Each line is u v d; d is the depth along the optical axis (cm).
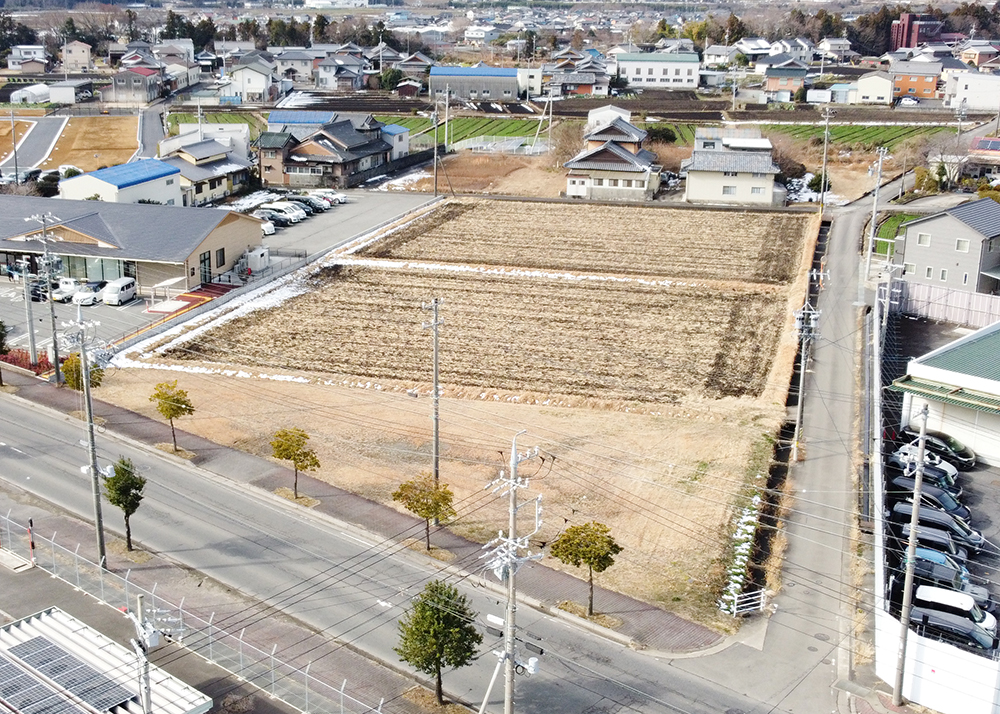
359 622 2566
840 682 2333
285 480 3303
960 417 3584
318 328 4800
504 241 6538
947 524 2995
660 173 8419
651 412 3844
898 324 4978
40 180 7656
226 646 2445
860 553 2878
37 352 4388
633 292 5431
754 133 8500
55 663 2239
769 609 2623
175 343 4559
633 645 2459
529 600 2647
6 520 3028
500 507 3123
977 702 2173
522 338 4684
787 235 6669
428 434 3631
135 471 3272
